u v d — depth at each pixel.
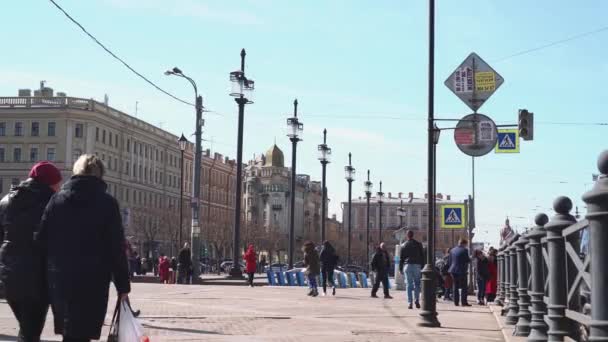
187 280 37.59
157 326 13.65
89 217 6.31
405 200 189.62
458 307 23.03
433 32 15.55
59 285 6.23
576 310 7.43
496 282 26.52
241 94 38.28
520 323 12.12
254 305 19.98
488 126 15.82
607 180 5.02
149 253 93.38
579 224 6.74
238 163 39.72
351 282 39.81
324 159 52.28
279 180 156.75
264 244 110.62
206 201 132.38
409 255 20.31
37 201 7.06
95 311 6.27
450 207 30.06
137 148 109.00
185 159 126.69
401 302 23.31
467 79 16.20
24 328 7.15
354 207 186.62
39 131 96.44
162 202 117.00
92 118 96.25
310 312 17.91
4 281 7.00
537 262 10.11
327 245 27.31
